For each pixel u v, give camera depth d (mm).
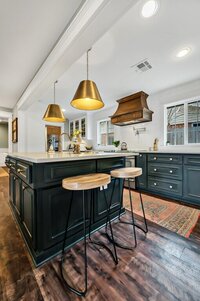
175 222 1911
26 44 2008
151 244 1479
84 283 1055
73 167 1441
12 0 1397
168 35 1796
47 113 2371
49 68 2215
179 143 3412
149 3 1389
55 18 1600
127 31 1721
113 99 4199
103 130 5453
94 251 1388
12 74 2816
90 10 1330
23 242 1515
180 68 2574
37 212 1229
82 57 2234
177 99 3324
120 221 1942
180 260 1270
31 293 980
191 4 1397
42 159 1140
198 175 2412
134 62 2391
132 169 1707
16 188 1916
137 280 1078
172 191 2732
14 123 4863
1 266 1199
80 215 1559
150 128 3822
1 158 7371
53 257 1307
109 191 1911
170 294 976
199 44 1962
